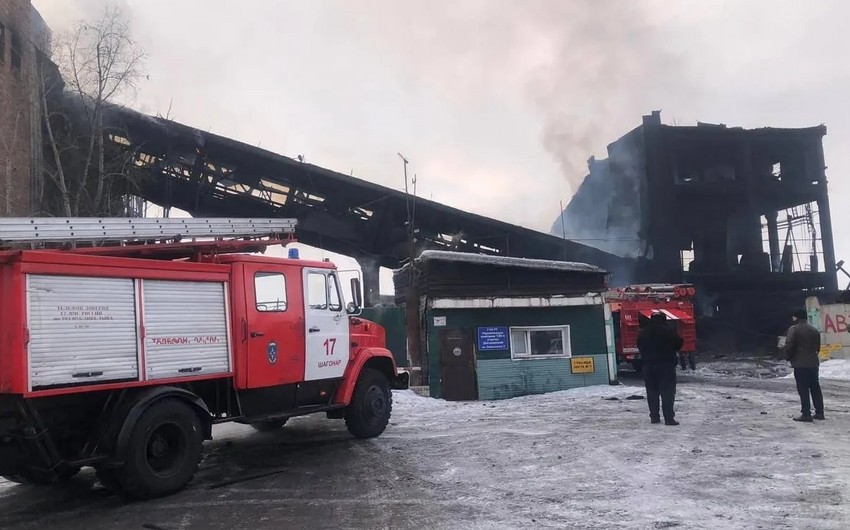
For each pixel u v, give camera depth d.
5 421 5.75
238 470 7.70
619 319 19.95
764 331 32.25
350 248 26.77
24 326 5.60
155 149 22.62
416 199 24.97
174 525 5.49
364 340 9.91
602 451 7.81
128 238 6.92
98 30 19.31
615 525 4.98
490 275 15.97
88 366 6.06
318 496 6.31
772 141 32.88
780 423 9.62
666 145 32.50
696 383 17.39
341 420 11.91
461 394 15.12
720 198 32.81
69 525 5.65
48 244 6.28
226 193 25.03
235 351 7.63
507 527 5.07
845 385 16.06
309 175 23.70
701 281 31.97
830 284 32.53
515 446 8.44
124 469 6.21
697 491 5.88
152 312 6.73
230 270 7.71
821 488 5.83
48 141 19.08
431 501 5.96
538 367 15.77
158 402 6.60
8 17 16.27
